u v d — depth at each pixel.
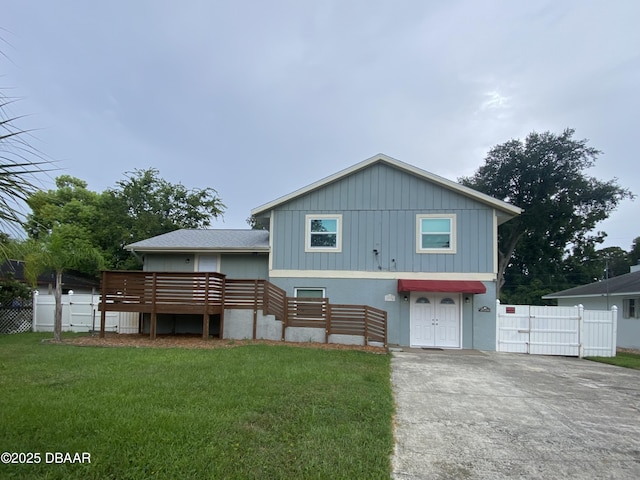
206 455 3.77
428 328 13.89
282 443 4.19
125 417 4.70
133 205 30.27
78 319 16.27
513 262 42.84
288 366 8.23
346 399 5.89
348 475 3.58
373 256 14.44
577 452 4.54
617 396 7.30
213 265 15.74
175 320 15.12
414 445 4.61
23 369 7.53
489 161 38.94
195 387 6.23
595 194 34.69
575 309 13.48
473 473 3.92
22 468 3.44
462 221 14.20
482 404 6.45
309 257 14.72
